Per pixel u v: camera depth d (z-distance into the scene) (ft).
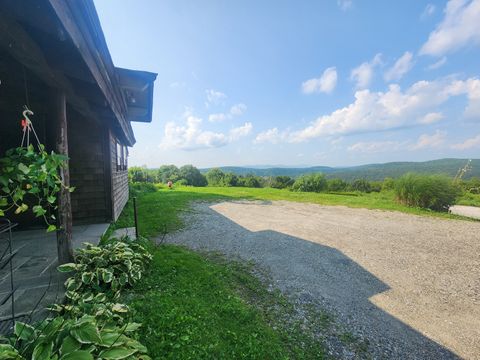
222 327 6.81
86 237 13.99
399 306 9.03
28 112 6.43
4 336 5.15
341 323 7.86
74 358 3.96
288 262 12.67
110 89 10.95
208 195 40.73
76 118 16.70
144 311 6.91
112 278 7.82
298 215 25.29
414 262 13.12
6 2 4.60
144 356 4.97
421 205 29.50
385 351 6.73
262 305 8.57
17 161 5.24
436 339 7.33
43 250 11.03
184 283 9.08
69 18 5.57
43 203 9.82
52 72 7.53
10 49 5.87
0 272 8.64
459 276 11.55
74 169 16.74
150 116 21.68
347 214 25.91
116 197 20.58
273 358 5.96
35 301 6.77
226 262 12.26
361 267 12.40
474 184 38.27
